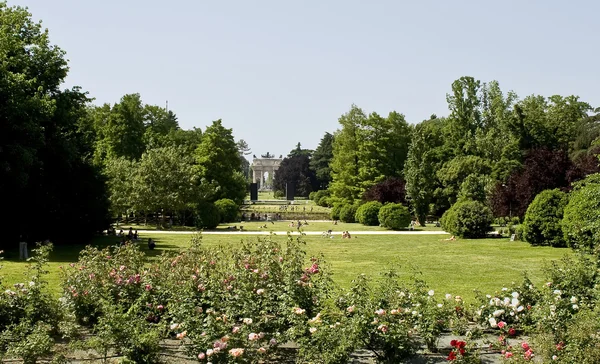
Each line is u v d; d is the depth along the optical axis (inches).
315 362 262.5
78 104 1084.5
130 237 1139.9
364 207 1803.6
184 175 1594.5
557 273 385.1
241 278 346.3
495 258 814.5
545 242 959.6
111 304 328.8
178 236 1285.7
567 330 277.7
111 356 302.0
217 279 346.9
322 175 4128.9
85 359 299.9
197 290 336.8
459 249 964.0
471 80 2148.1
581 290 362.9
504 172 1669.5
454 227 1203.2
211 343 266.4
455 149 2054.6
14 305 329.1
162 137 2297.0
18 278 566.6
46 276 583.8
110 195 1475.1
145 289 355.3
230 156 2272.4
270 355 301.7
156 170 1566.2
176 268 374.0
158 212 1752.0
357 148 2351.1
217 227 1676.9
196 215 1601.9
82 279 379.2
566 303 325.4
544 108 2325.3
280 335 297.9
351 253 922.7
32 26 1045.2
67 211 1016.9
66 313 347.3
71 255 848.3
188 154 2255.2
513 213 1235.9
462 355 256.7
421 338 317.7
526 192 1163.3
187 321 288.5
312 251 960.3
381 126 2285.9
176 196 1547.7
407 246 1047.0
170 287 347.3
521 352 259.8
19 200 917.8
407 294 325.7
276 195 4520.2
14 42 915.4
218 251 471.2
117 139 2119.8
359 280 319.6
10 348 269.0
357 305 289.7
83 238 1091.3
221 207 1963.6
